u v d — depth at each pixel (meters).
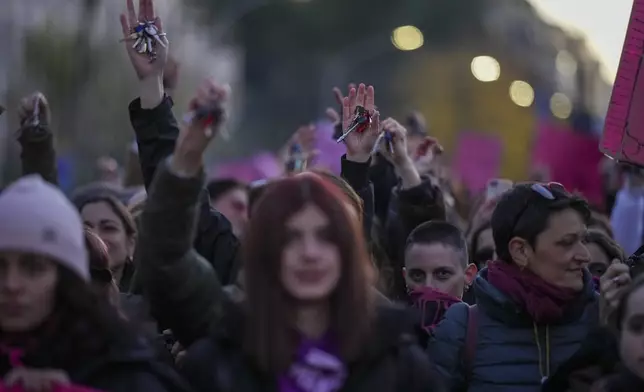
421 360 4.31
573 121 15.63
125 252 7.04
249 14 70.00
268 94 69.31
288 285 4.26
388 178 7.86
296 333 4.28
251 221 4.32
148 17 5.55
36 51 32.12
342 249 4.28
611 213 11.83
